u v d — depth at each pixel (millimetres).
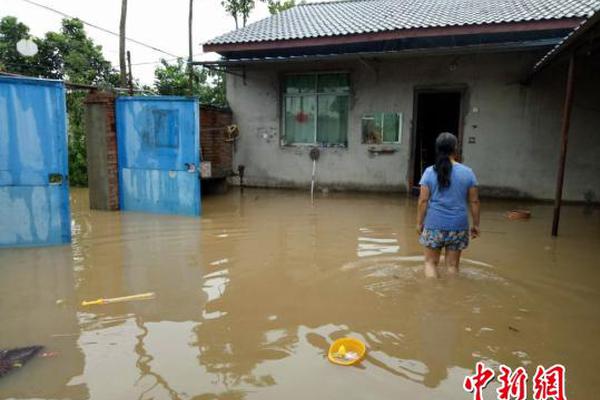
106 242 6207
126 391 2748
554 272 4898
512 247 5918
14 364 3023
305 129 11211
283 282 4609
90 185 8508
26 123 5859
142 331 3531
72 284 4582
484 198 9828
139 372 2953
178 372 2951
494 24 8688
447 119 12570
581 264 5188
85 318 3771
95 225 7230
